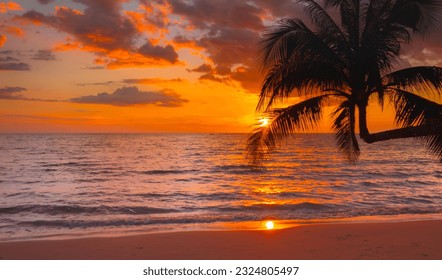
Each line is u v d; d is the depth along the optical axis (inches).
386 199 791.1
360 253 324.2
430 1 353.7
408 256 312.3
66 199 826.2
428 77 335.3
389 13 368.2
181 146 3513.8
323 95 361.4
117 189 984.9
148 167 1590.8
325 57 360.5
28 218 609.9
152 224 543.2
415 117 337.7
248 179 1198.9
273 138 370.9
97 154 2390.5
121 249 348.8
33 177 1268.5
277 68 362.9
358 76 349.1
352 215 604.4
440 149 324.8
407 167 1579.7
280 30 372.2
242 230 427.8
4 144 3673.7
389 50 353.1
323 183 1083.3
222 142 4552.2
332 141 4862.2
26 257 325.1
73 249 349.1
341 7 379.6
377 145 3708.2
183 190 954.7
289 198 816.3
